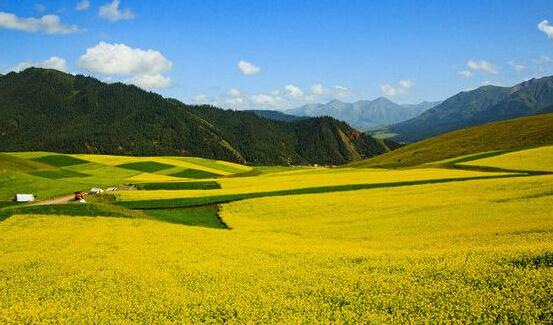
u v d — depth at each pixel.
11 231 38.91
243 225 45.97
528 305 16.45
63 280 23.58
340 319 16.81
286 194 65.56
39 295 21.17
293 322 16.69
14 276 24.58
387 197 54.78
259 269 24.81
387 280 21.06
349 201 54.12
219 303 19.38
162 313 18.52
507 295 17.58
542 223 32.09
